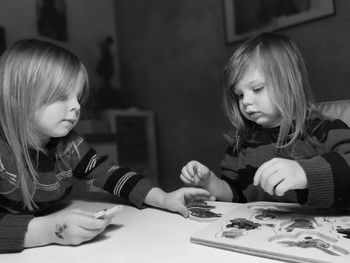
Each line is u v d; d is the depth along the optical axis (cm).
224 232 43
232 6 210
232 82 73
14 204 58
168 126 250
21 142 54
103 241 45
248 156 85
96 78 252
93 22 256
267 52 70
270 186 48
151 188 65
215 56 223
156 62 255
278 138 77
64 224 43
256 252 36
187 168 75
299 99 72
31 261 40
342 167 50
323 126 73
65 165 66
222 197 79
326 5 175
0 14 193
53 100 52
